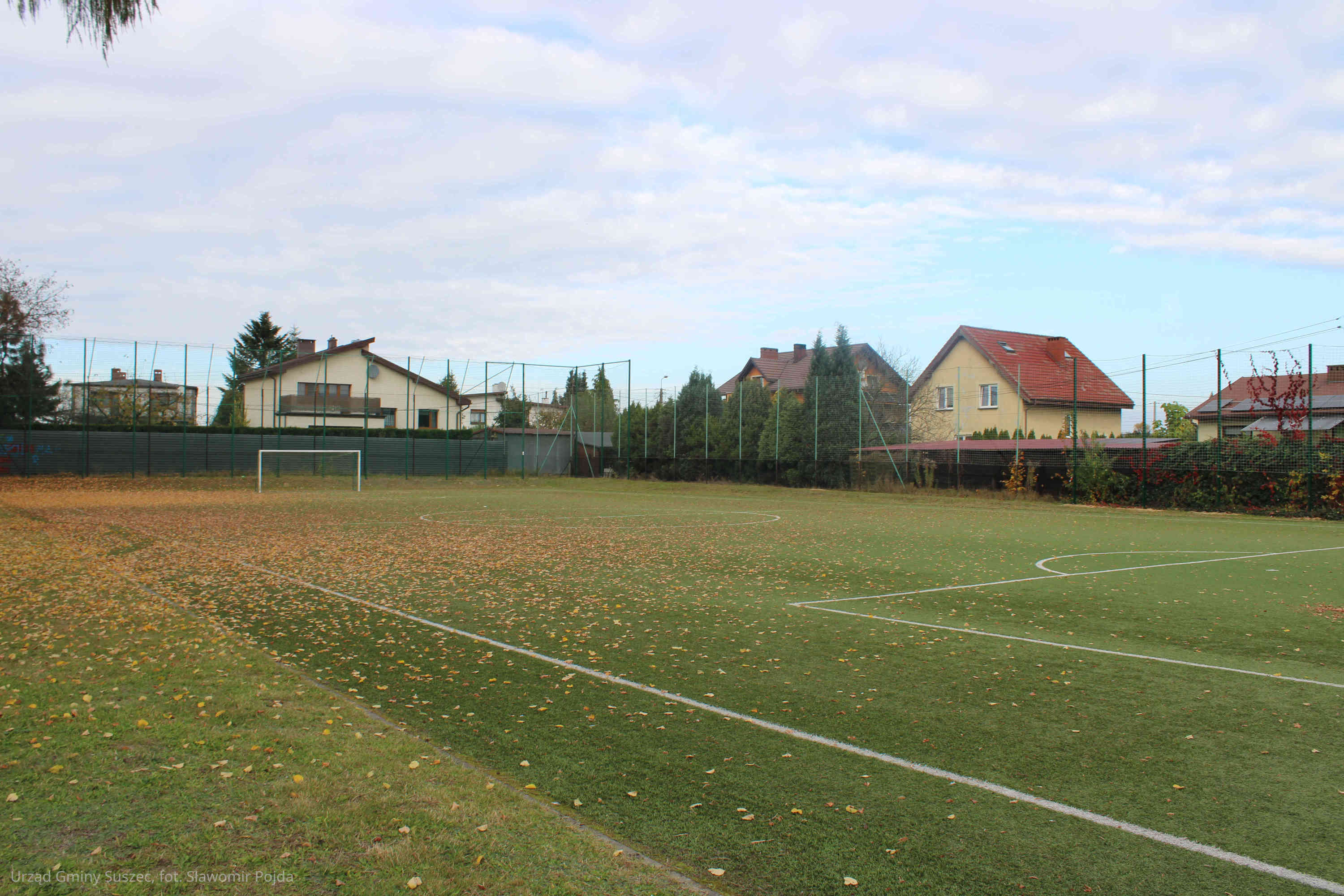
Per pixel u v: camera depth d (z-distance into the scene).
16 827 3.47
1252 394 26.39
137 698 5.56
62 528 19.11
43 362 36.91
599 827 3.97
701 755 4.98
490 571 12.88
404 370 50.22
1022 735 5.38
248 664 6.68
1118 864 3.68
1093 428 42.56
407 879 3.19
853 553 15.29
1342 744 5.24
